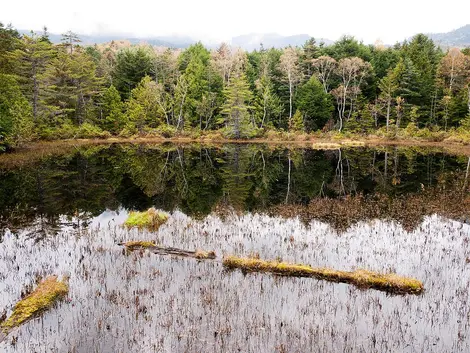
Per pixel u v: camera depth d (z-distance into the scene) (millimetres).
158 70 57094
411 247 10594
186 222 13062
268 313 6820
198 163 29828
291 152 37469
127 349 5727
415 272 8852
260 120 51469
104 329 6250
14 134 28844
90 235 11242
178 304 7078
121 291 7590
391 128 46469
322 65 55844
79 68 45156
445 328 6469
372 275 8164
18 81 38219
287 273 8555
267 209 15266
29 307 6789
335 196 18188
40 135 37688
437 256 9906
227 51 73750
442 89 51281
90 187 19250
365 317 6766
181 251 9836
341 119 50938
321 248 10445
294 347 5832
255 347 5812
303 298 7414
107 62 66875
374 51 63969
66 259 9305
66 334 6098
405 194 18438
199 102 49031
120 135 45188
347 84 52031
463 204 15961
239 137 47469
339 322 6574
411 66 50125
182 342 5910
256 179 23219
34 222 12766
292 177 24125
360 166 28859
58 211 14391
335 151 38188
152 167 26891
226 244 10664
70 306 7000
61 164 25906
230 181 22469
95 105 50344
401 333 6281
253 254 9711
